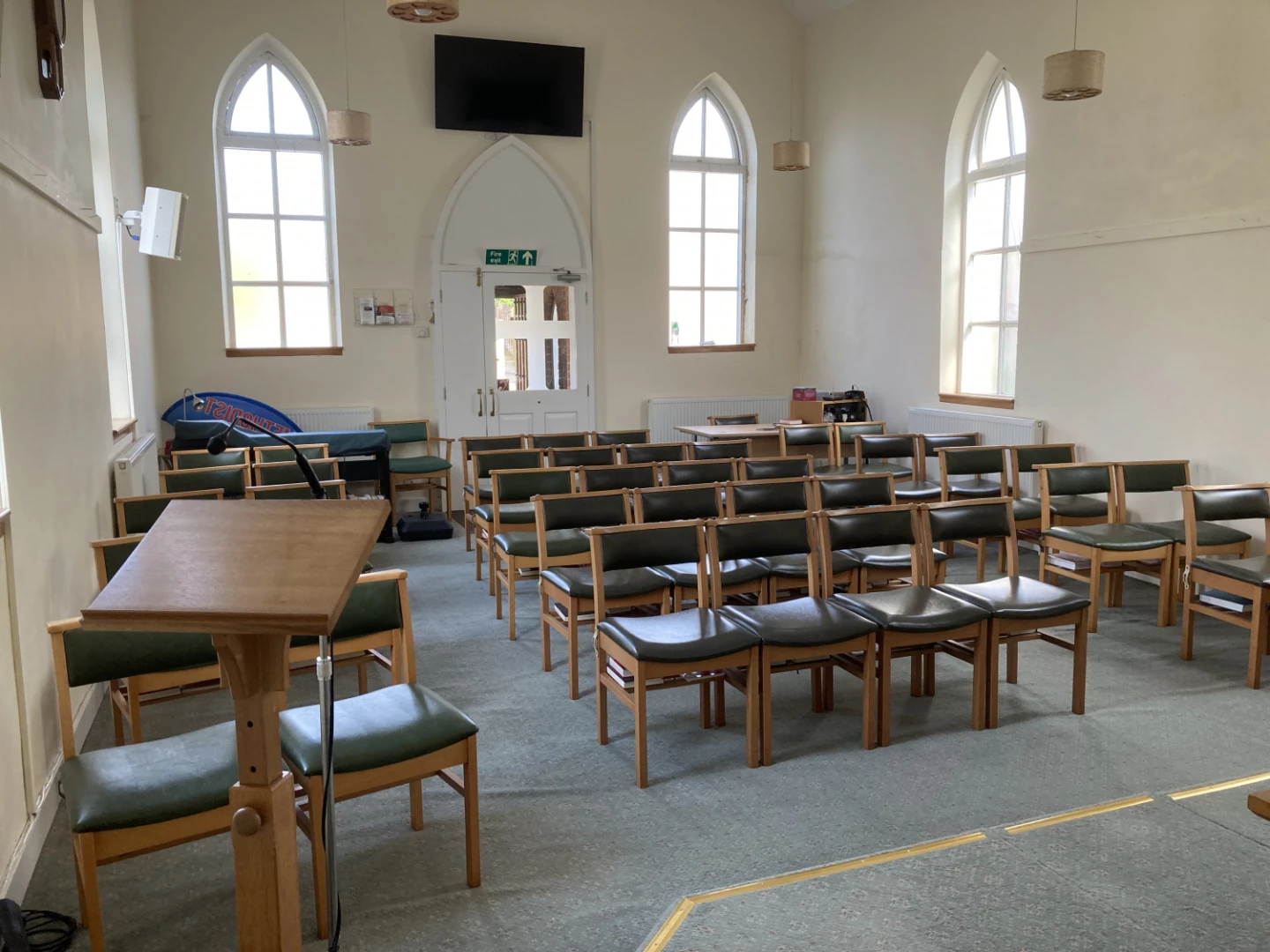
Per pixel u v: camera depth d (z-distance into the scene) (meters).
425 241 8.38
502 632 5.04
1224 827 2.91
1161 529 5.09
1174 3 5.66
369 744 2.47
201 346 7.90
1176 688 4.15
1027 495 6.70
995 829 2.90
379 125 8.13
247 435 7.16
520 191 8.60
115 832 2.22
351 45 7.98
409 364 8.47
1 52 3.02
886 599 3.75
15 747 2.76
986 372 7.66
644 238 9.05
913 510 4.02
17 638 2.81
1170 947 2.33
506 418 8.80
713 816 3.07
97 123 5.70
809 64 9.36
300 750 2.43
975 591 3.89
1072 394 6.53
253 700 1.57
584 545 4.84
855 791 3.24
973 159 7.64
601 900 2.61
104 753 2.45
